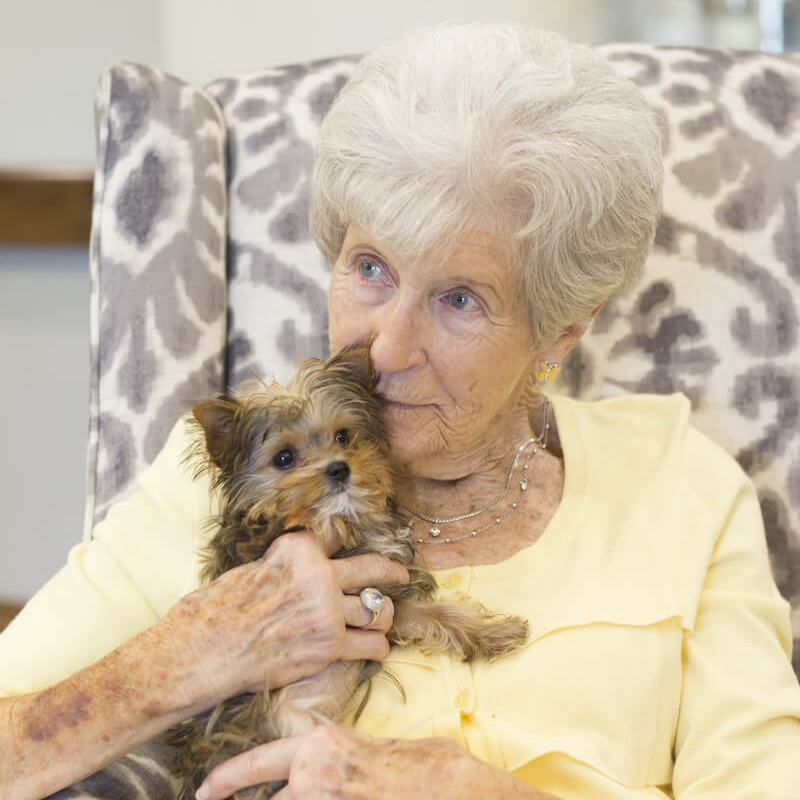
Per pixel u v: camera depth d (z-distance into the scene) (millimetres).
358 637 1346
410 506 1564
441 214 1263
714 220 1835
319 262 1867
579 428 1637
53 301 3039
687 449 1609
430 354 1366
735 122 1859
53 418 3133
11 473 3186
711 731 1383
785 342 1836
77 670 1402
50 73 2912
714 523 1507
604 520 1518
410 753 1210
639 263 1492
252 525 1395
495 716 1365
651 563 1459
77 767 1243
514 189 1290
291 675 1317
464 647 1384
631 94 1410
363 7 2814
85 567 1492
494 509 1563
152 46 2881
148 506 1539
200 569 1464
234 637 1288
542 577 1467
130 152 1830
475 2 2795
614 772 1345
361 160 1299
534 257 1343
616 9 2848
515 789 1195
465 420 1425
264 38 2855
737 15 2898
